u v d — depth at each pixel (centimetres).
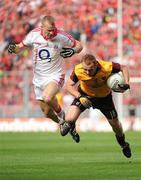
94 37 8675
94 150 4569
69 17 8881
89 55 2975
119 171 2808
